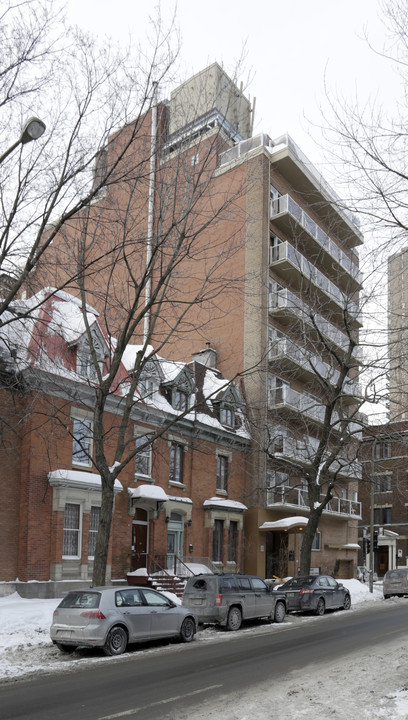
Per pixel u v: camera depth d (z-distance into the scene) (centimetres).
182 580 2661
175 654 1279
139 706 834
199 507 3077
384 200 977
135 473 2684
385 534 5581
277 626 1798
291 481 3669
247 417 2786
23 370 1983
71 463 2309
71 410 2338
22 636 1442
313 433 3856
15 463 2145
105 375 2502
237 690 925
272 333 3584
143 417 2738
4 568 2062
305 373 3684
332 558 4112
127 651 1327
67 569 2214
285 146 3791
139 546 2689
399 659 1179
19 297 2047
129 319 1669
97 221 1588
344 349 3581
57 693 924
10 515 2103
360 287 1672
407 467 4447
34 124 1177
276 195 3862
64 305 2447
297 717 769
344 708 811
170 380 2997
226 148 3878
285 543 3625
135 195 2323
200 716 780
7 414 2058
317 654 1251
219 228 3741
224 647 1370
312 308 2738
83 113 1870
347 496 4412
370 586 3297
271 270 3675
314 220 4062
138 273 2714
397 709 794
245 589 1797
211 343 3675
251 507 3422
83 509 2302
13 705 854
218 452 3266
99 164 1648
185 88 2336
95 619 1254
